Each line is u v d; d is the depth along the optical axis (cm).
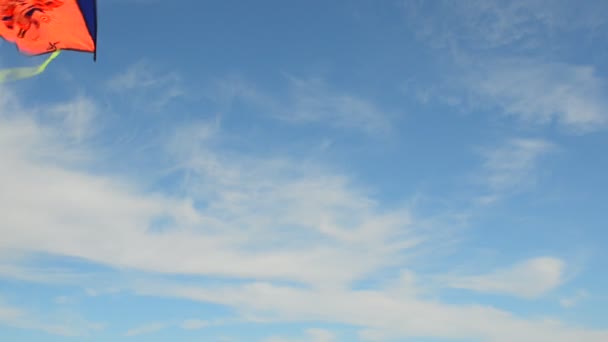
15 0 2822
